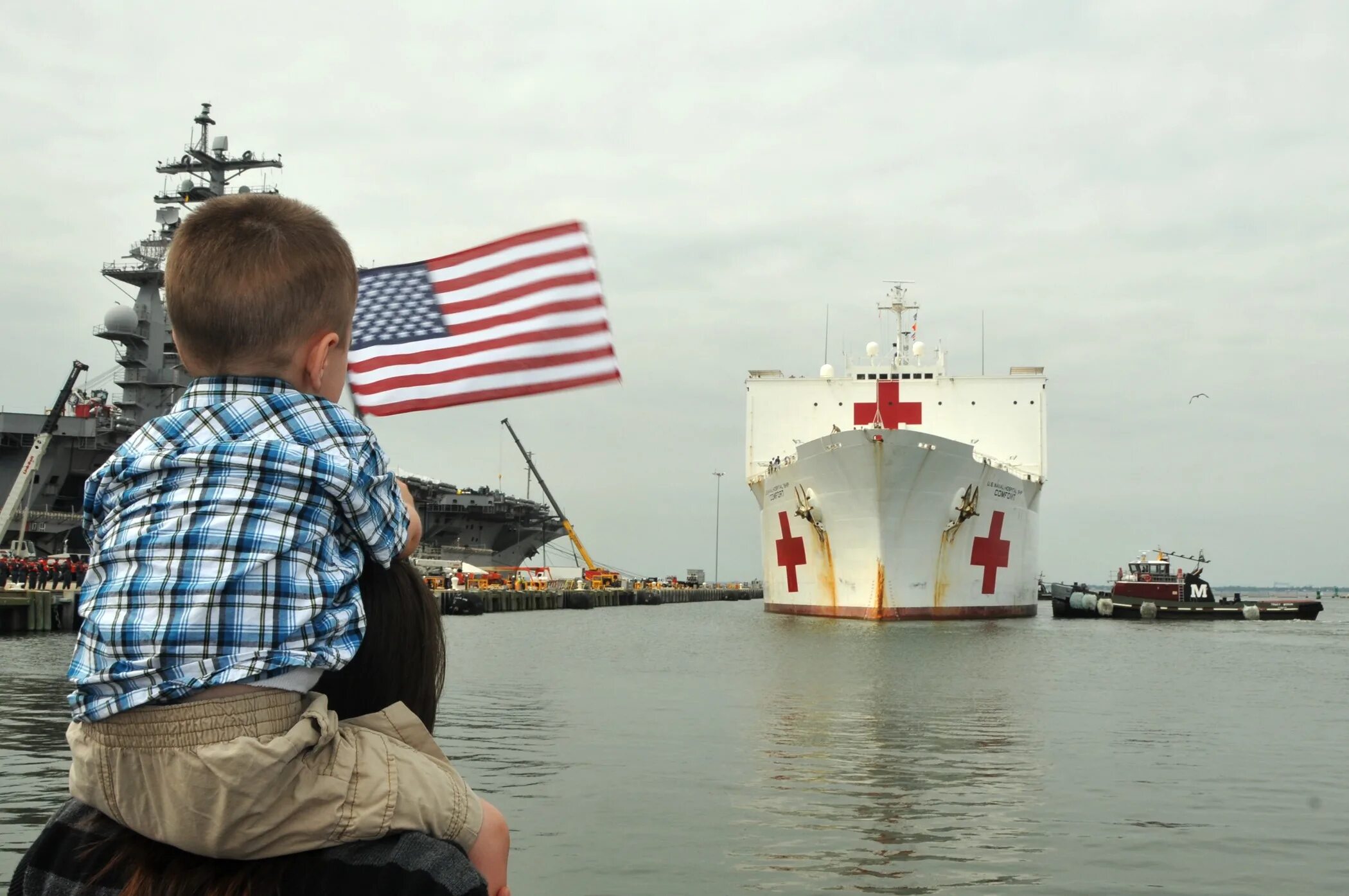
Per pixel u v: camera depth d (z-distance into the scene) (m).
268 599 1.69
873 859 8.01
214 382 1.88
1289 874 7.73
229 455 1.74
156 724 1.66
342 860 1.76
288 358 1.92
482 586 72.56
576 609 77.38
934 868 7.79
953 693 18.92
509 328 3.32
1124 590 62.06
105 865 1.84
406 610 2.09
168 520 1.71
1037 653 28.72
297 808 1.73
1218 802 9.96
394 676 2.05
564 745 12.75
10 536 57.50
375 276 3.36
